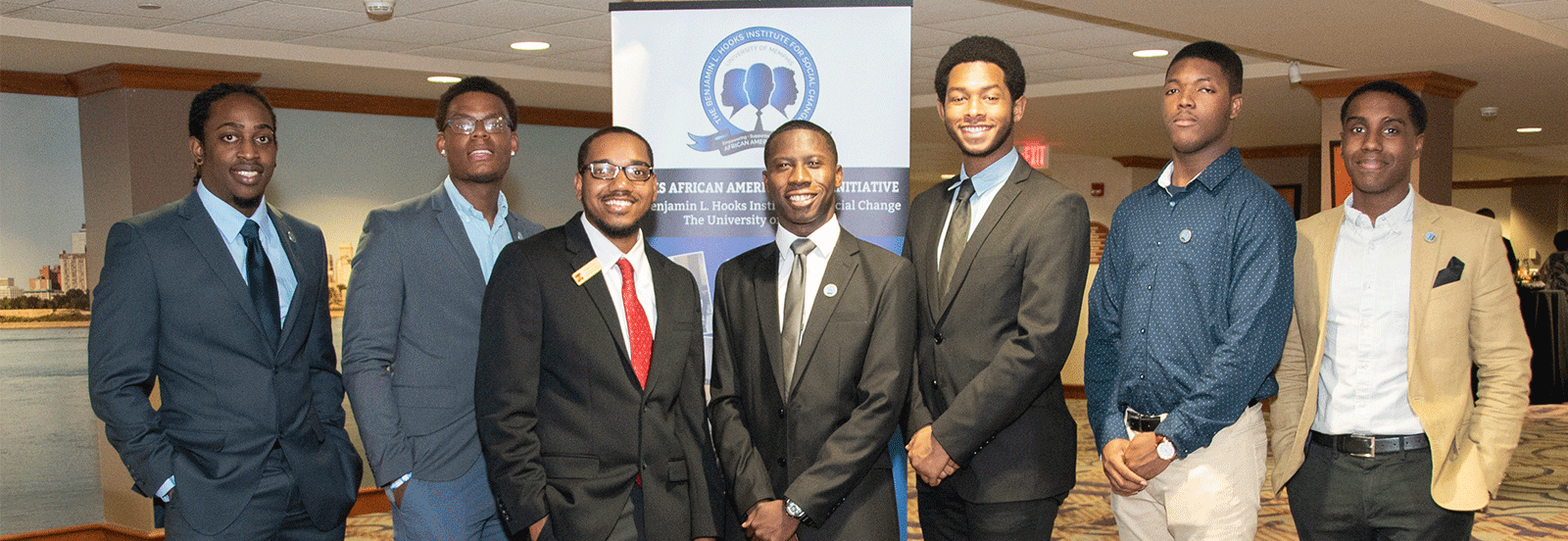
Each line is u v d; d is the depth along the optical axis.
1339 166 7.45
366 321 2.74
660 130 3.06
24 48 5.31
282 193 6.87
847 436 2.45
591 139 2.58
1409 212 2.64
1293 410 2.76
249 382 2.62
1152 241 2.56
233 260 2.64
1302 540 2.79
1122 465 2.53
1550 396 9.59
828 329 2.53
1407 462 2.58
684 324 2.59
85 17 5.02
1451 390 2.57
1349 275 2.65
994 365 2.46
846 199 3.01
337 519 2.80
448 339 2.79
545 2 4.89
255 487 2.61
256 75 6.25
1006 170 2.66
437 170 7.61
